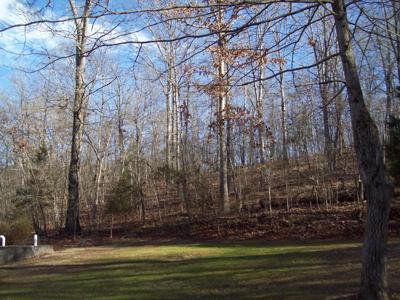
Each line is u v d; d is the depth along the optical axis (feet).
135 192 81.05
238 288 29.55
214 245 54.19
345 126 75.92
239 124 70.59
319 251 41.14
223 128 75.41
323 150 81.82
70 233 74.33
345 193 66.33
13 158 120.88
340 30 22.40
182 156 79.30
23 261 50.88
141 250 53.01
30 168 90.33
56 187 99.25
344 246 43.68
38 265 47.06
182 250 50.31
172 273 36.29
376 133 21.62
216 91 34.09
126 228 77.25
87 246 63.72
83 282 35.22
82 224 90.17
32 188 87.04
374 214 21.17
